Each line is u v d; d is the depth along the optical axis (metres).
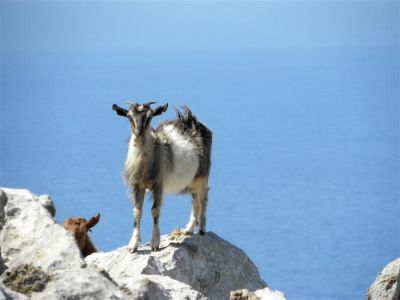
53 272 6.84
